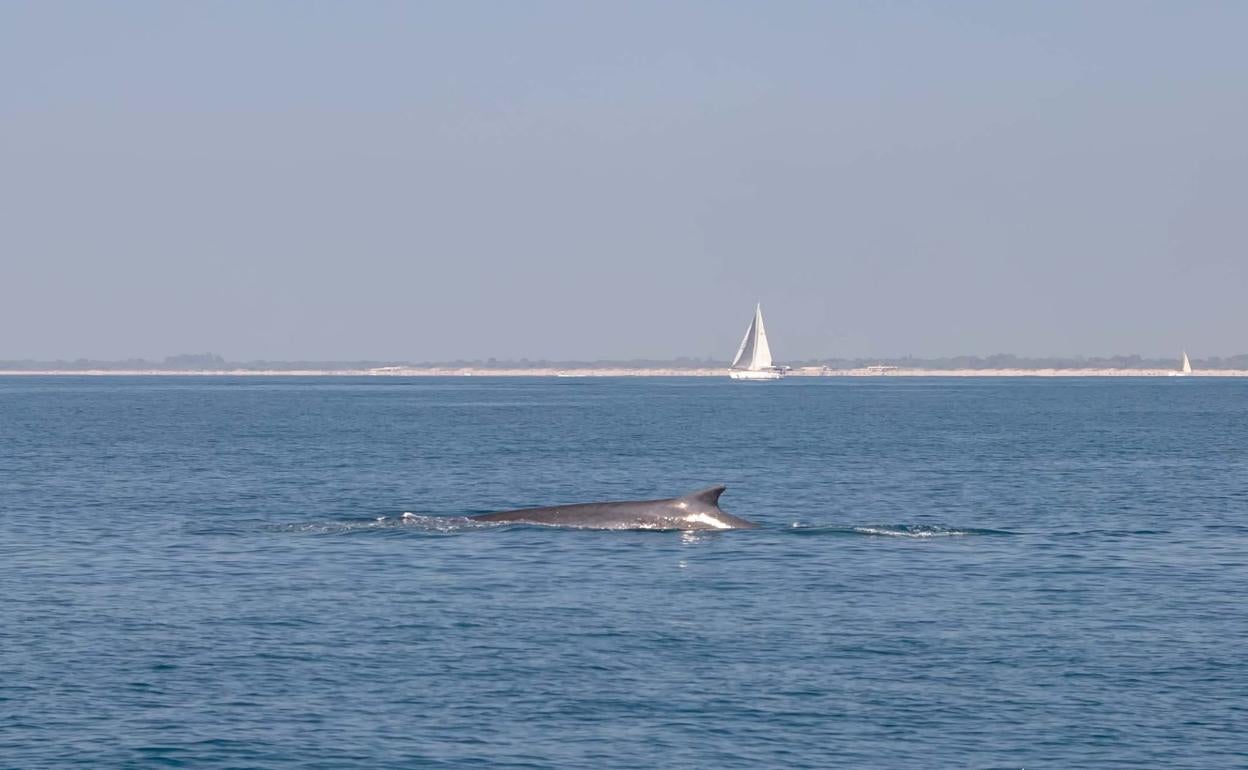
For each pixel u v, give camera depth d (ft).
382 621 244.42
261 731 182.19
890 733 183.01
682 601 263.49
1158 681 206.49
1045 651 224.12
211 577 287.07
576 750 176.14
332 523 363.97
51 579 285.02
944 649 225.35
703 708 192.75
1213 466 612.70
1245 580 289.74
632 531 350.02
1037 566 306.76
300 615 248.93
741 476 556.92
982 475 563.07
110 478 532.73
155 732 181.37
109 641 228.22
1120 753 175.94
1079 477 554.46
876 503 452.35
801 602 263.08
